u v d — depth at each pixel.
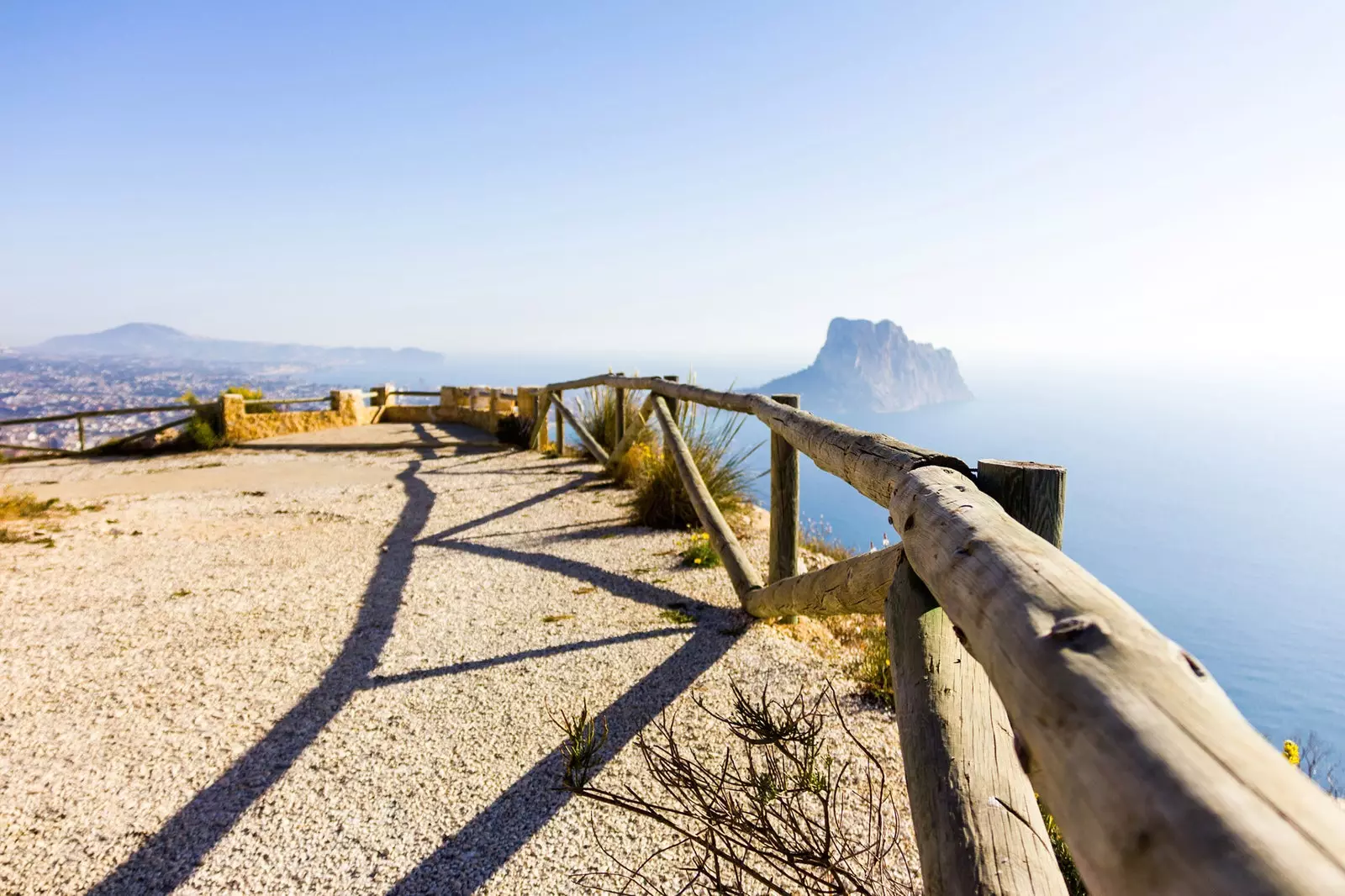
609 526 6.18
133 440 11.02
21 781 2.42
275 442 12.15
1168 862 0.45
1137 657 0.65
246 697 3.03
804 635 3.75
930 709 1.25
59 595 4.28
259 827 2.20
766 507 7.20
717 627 3.78
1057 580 0.84
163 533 5.91
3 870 2.01
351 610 4.09
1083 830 0.56
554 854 2.05
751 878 1.88
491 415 13.92
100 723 2.81
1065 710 0.63
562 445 10.75
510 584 4.57
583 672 3.25
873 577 2.04
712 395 5.12
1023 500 1.46
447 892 1.92
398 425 14.92
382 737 2.71
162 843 2.13
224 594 4.35
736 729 2.30
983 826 1.02
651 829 2.15
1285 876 0.39
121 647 3.54
